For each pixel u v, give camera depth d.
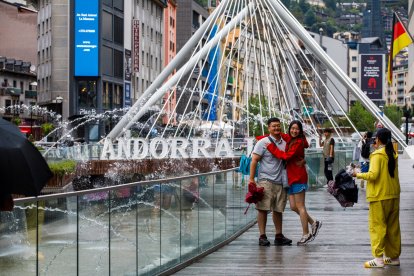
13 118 84.19
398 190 11.55
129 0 101.81
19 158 5.78
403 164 52.69
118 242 9.22
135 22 102.75
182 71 44.66
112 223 9.02
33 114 96.56
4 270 6.61
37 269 7.19
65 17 93.50
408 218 18.98
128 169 39.91
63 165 34.22
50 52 94.56
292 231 16.38
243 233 16.12
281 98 42.75
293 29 42.69
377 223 11.55
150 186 10.38
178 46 136.88
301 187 14.01
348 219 18.69
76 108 93.62
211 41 45.03
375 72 131.75
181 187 11.81
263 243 14.16
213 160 39.62
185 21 136.50
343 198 12.77
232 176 15.40
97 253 8.58
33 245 7.12
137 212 9.88
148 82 111.88
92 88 93.50
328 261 12.33
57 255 7.59
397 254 11.82
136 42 103.12
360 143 29.83
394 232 11.73
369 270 11.42
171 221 11.32
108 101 96.12
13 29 96.06
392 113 181.75
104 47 94.38
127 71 101.31
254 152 13.93
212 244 13.65
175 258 11.52
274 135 13.92
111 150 40.22
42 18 98.00
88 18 92.94
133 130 71.00
